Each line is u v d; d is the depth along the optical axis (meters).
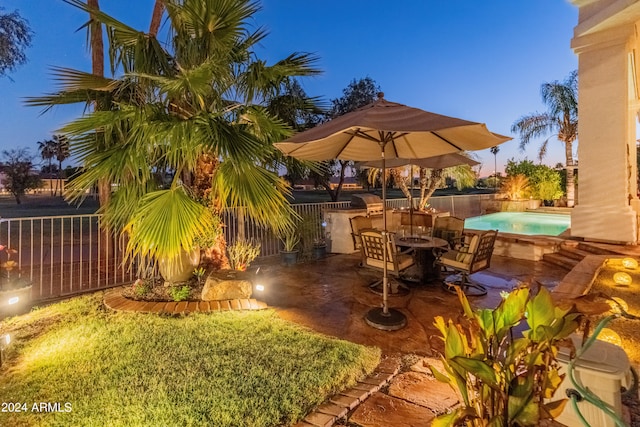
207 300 4.18
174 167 4.37
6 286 3.94
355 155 4.65
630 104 8.47
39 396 2.32
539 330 1.32
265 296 4.57
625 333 3.03
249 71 4.52
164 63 4.22
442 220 6.43
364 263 4.79
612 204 6.34
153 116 3.75
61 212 17.12
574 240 6.60
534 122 14.74
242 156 3.62
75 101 4.35
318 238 7.29
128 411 2.16
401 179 10.68
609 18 5.91
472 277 5.43
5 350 2.92
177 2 4.33
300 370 2.64
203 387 2.42
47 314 3.89
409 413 2.15
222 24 4.30
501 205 14.68
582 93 6.62
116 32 4.26
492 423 1.30
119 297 4.33
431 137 3.70
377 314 3.82
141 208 3.87
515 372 1.40
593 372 1.75
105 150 3.96
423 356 2.97
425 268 5.20
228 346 3.05
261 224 5.14
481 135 3.16
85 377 2.56
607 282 4.41
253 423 2.05
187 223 3.81
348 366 2.70
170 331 3.37
